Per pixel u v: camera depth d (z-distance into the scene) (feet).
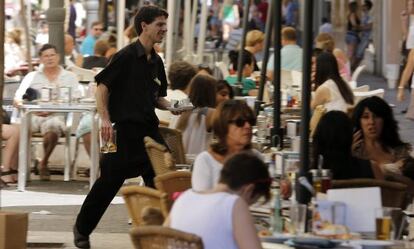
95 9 199.31
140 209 60.64
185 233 48.75
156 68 83.71
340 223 55.88
